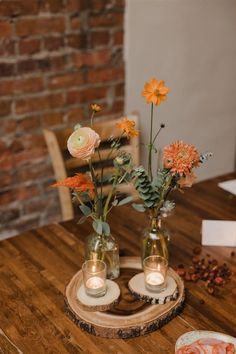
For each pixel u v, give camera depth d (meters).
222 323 1.00
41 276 1.15
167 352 0.92
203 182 1.67
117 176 1.03
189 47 2.26
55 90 1.98
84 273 1.03
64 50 1.95
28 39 1.85
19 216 2.08
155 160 2.32
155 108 2.25
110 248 1.09
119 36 2.07
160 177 1.01
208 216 1.44
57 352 0.92
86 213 1.04
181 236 1.33
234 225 1.32
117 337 0.95
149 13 2.09
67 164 1.62
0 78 1.84
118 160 0.99
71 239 1.31
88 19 1.96
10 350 0.92
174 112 2.32
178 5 2.14
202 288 1.11
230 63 2.44
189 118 2.39
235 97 2.53
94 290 1.02
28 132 1.98
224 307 1.05
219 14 2.29
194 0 2.18
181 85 2.30
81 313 0.99
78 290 1.06
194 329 0.98
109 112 2.16
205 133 2.48
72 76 2.01
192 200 1.54
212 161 2.57
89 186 0.97
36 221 2.14
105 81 2.10
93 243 1.09
